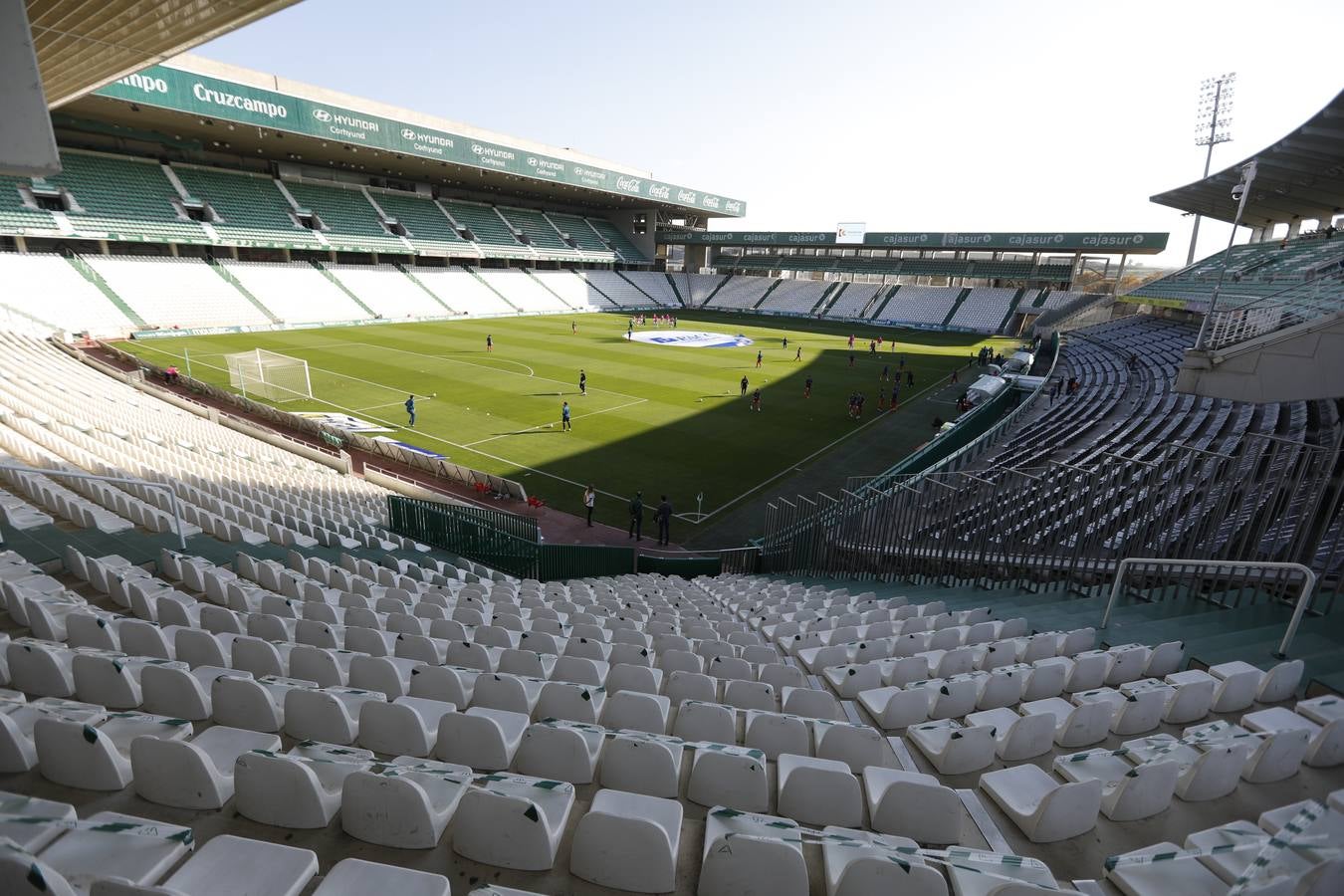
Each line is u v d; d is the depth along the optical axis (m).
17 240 41.03
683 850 3.77
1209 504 9.45
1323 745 4.68
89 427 19.08
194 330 43.28
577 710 5.37
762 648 7.39
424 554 14.51
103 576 8.45
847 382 37.62
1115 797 4.19
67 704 4.75
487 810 3.43
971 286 73.31
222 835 3.40
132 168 47.84
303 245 53.16
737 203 86.12
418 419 26.91
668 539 17.73
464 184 68.50
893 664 6.94
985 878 3.33
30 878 2.53
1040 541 11.09
